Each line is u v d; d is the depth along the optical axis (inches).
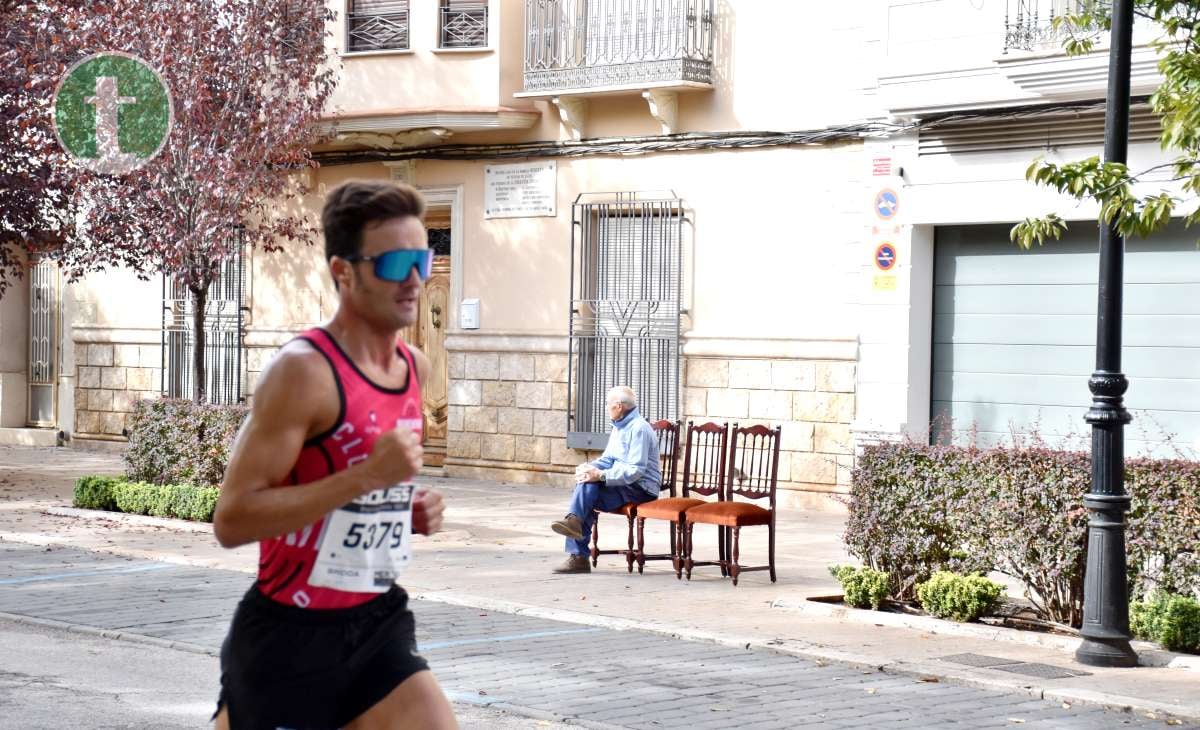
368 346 161.2
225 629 401.4
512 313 837.2
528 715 309.7
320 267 908.6
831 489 715.4
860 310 705.0
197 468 649.0
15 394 1095.0
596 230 806.5
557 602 453.4
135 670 351.6
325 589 160.9
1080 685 341.1
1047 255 657.6
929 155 677.3
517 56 823.7
